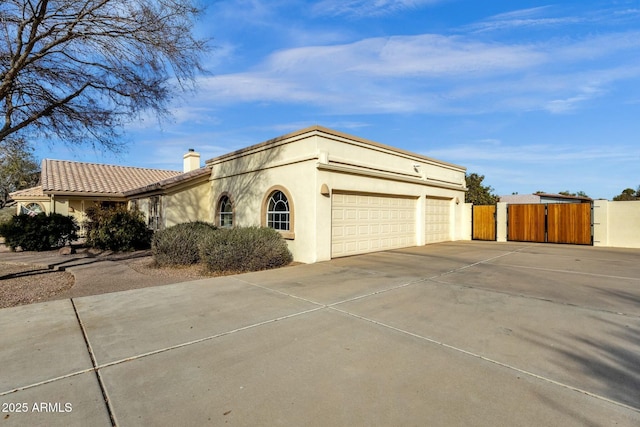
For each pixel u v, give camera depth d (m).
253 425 2.44
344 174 10.81
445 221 17.44
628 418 2.49
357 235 11.59
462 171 18.80
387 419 2.51
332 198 10.57
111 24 7.50
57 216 15.93
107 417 2.54
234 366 3.37
